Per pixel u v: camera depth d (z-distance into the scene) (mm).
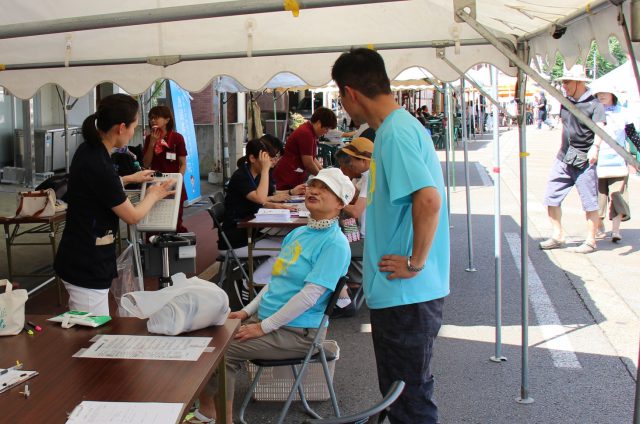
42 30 3191
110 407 2174
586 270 8094
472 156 24891
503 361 5301
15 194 13188
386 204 3012
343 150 6156
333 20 5457
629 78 9094
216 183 16328
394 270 2971
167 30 5594
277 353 3734
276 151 7406
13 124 15289
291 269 3830
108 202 3859
